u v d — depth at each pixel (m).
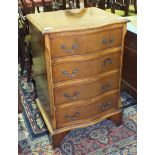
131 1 3.20
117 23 1.55
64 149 1.77
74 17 1.67
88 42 1.49
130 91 2.32
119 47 1.66
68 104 1.66
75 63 1.53
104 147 1.78
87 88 1.66
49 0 3.11
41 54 1.59
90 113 1.77
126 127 1.98
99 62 1.61
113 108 1.91
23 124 2.06
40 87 1.93
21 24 2.42
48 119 1.83
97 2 2.77
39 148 1.79
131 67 2.20
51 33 1.38
